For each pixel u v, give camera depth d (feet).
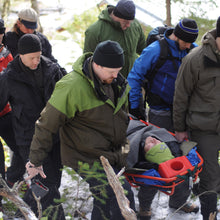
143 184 9.57
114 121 8.89
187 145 10.38
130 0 12.98
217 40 9.27
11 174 12.09
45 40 12.84
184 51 11.45
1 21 10.91
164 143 10.42
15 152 11.80
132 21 14.12
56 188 10.33
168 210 11.84
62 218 10.15
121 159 9.35
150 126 11.25
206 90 9.83
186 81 10.00
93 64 8.30
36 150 8.64
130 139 10.71
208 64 9.51
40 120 8.57
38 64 9.91
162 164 9.71
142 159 10.52
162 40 11.45
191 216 11.62
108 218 9.38
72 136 8.98
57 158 10.41
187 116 10.61
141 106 12.37
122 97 8.80
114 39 13.58
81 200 11.82
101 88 8.43
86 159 8.98
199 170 9.96
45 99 10.11
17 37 12.71
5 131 11.45
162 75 11.62
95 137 8.86
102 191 7.91
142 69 11.64
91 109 8.50
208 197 10.50
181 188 10.71
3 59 11.22
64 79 8.49
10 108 11.41
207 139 10.35
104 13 13.60
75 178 7.20
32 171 8.89
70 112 8.51
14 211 11.39
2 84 9.89
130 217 5.89
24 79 9.82
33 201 10.14
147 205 10.98
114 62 7.93
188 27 10.71
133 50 14.12
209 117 10.07
